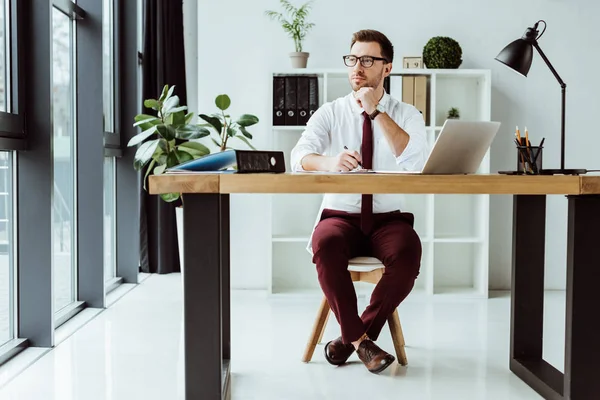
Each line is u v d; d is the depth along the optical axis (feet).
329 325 12.30
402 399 8.14
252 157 7.12
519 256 9.25
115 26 15.80
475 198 15.47
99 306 13.57
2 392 8.32
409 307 13.99
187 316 6.62
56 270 12.89
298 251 15.87
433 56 14.89
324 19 15.57
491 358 10.05
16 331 10.49
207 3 15.65
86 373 9.13
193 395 6.64
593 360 7.13
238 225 15.93
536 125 15.71
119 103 15.94
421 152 9.82
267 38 15.67
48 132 10.25
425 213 15.80
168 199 13.53
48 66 10.18
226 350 9.24
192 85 19.07
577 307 7.09
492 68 15.65
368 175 6.56
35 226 10.36
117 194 16.38
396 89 14.82
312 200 15.83
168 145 13.23
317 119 10.39
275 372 9.27
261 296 15.11
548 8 15.57
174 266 18.37
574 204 7.02
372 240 9.48
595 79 15.65
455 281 15.98
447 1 15.53
